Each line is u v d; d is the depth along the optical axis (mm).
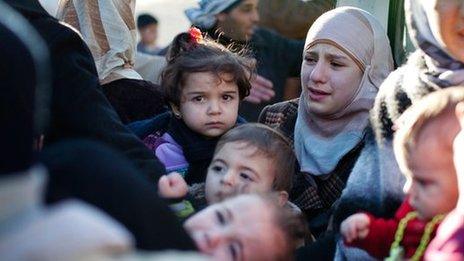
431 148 2178
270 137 2949
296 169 3369
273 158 2912
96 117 2588
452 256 1897
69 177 1686
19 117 1445
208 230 2086
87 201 1666
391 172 2590
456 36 2535
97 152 1743
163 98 3359
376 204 2609
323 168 3258
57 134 2572
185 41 3422
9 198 1410
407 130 2236
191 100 3244
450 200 2182
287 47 4613
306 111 3418
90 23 3863
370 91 3346
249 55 4082
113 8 3885
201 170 3223
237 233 2078
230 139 2930
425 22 2588
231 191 2867
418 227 2301
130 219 1671
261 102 4496
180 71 3248
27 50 1489
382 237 2385
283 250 2129
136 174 1757
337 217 2711
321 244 2797
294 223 2186
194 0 6504
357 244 2416
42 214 1431
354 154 3262
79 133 2562
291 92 4629
